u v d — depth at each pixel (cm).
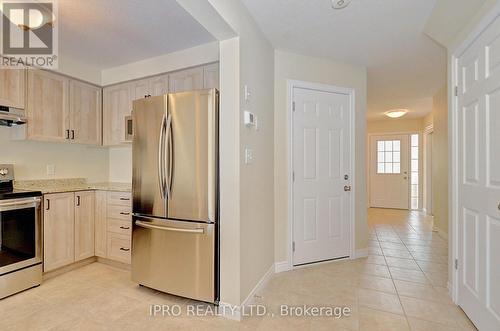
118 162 367
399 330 179
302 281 254
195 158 207
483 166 173
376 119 671
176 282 216
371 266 292
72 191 277
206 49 270
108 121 336
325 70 304
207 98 204
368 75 358
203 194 204
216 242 204
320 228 300
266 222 254
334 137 308
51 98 288
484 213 172
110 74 328
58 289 238
